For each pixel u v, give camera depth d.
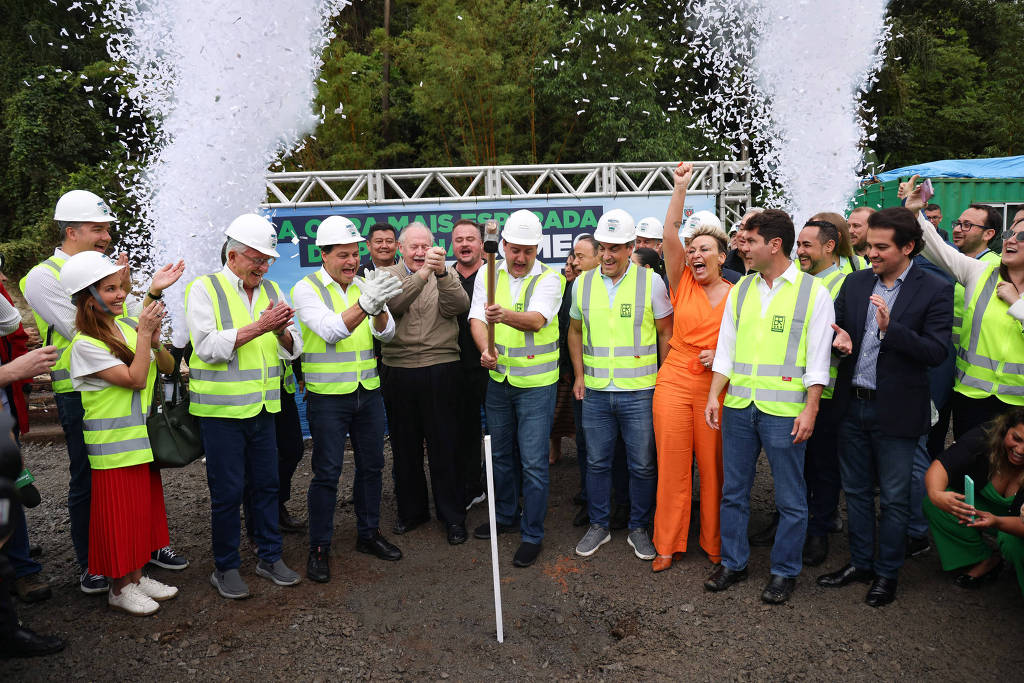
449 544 4.25
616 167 7.75
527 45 12.66
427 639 3.28
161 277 3.29
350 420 3.90
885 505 3.37
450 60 12.37
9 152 13.88
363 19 16.36
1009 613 3.33
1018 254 3.46
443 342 4.21
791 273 3.41
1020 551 3.28
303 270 7.16
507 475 4.30
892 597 3.44
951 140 20.25
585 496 4.69
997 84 19.12
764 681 2.89
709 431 3.74
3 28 13.90
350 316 3.56
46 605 3.61
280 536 3.84
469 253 4.57
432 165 13.63
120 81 11.51
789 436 3.37
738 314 3.54
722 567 3.67
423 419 4.24
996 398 3.63
